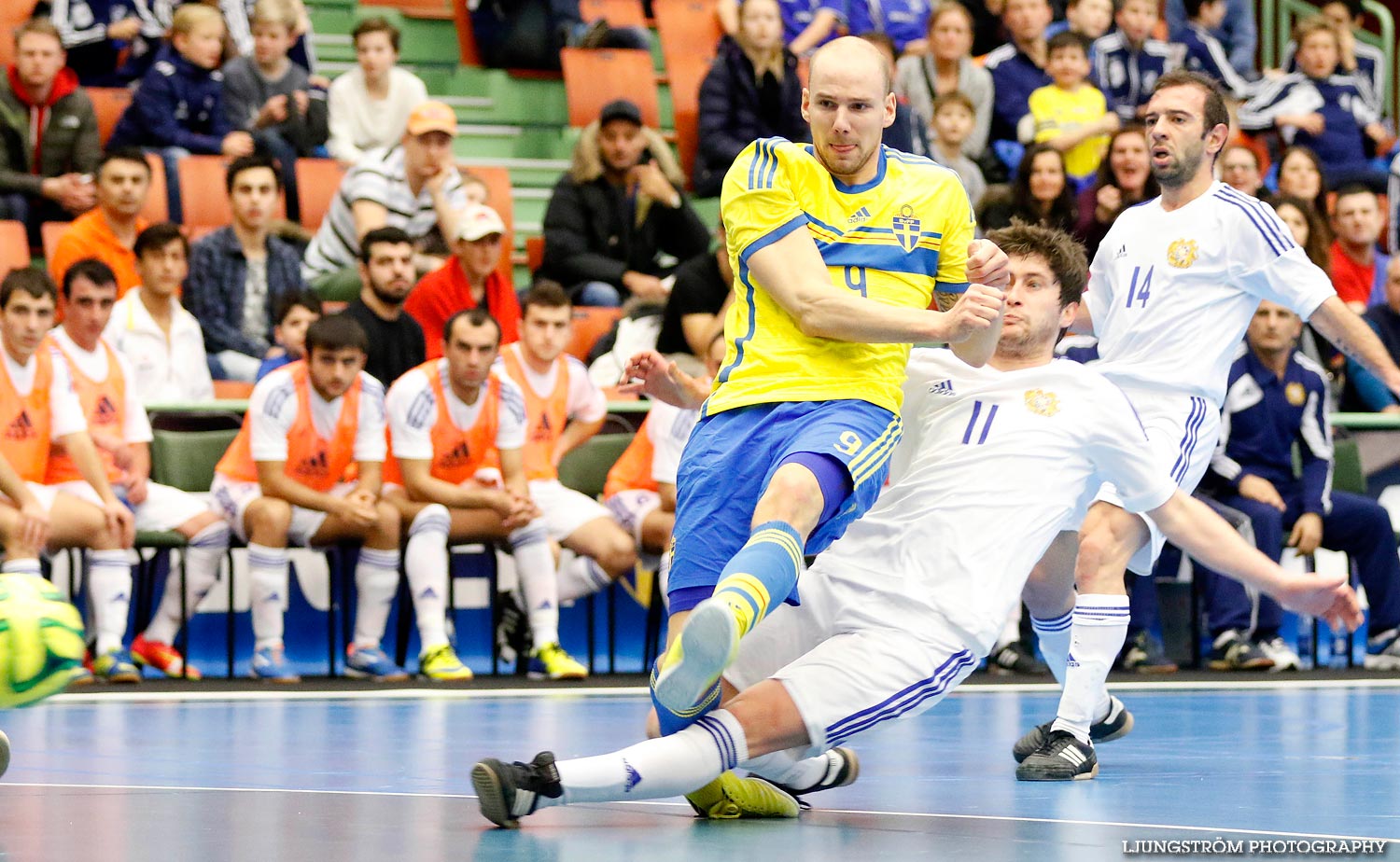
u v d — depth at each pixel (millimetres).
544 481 19406
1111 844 6535
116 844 6492
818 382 7504
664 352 21781
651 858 6141
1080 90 27891
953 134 26031
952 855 6227
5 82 23062
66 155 23203
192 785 8719
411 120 23000
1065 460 8383
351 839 6672
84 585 18016
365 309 19797
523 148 28047
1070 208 23516
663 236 24719
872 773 9516
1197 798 8211
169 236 19609
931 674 7598
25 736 11688
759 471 7449
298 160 24500
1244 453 19609
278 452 17875
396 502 18547
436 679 17922
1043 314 8797
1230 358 11336
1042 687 17203
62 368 17484
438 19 29125
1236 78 31938
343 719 13156
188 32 24469
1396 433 21156
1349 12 35531
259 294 21359
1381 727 12641
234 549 18484
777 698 7242
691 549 7523
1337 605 8688
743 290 7809
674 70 28844
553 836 6793
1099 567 9781
